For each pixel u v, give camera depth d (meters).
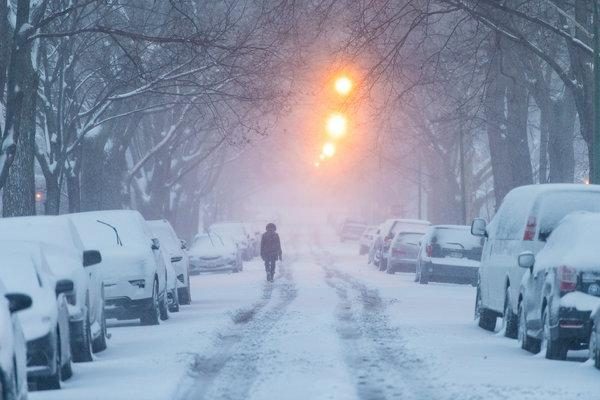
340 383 34.16
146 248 61.72
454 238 108.62
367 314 65.06
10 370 26.55
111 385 34.75
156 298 61.72
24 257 37.19
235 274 134.62
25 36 66.50
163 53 95.81
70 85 95.88
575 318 40.56
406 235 131.00
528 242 48.72
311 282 108.62
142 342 50.16
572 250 41.81
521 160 102.75
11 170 74.62
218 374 37.50
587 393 32.19
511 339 50.19
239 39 88.62
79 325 41.38
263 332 53.44
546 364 39.97
